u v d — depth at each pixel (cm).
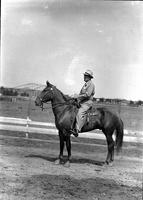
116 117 887
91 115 866
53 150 1091
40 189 622
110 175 776
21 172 723
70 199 578
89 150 1148
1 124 1295
